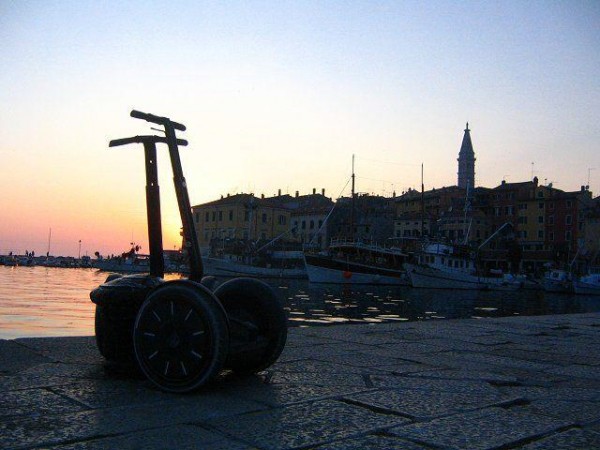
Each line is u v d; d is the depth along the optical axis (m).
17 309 29.06
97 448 2.88
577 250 98.56
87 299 39.41
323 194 144.75
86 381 4.41
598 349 7.66
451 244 79.19
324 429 3.29
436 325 10.05
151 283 4.62
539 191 110.69
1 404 3.68
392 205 135.25
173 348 4.10
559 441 3.21
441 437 3.20
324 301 46.78
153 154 5.00
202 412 3.61
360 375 5.07
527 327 10.45
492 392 4.49
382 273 78.69
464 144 162.75
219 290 4.78
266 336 4.88
